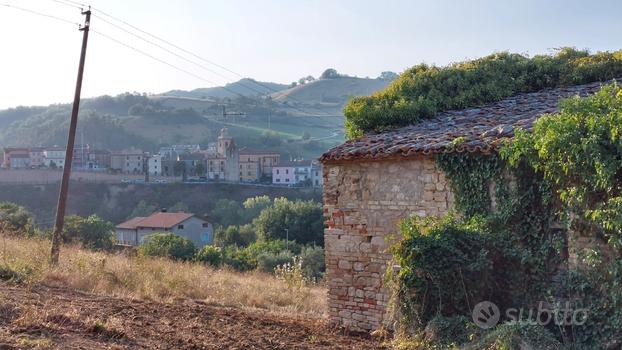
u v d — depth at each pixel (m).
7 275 12.45
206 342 8.73
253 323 11.22
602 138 8.16
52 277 13.74
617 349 8.28
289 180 91.94
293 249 44.66
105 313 9.92
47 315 8.56
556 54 15.38
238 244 55.47
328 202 12.10
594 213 8.19
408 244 9.61
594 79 14.12
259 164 95.25
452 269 9.43
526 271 9.58
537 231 9.48
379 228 11.40
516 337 8.27
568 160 8.49
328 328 11.64
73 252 19.34
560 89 13.95
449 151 10.27
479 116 12.59
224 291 16.38
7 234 18.97
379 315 11.28
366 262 11.54
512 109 12.58
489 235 9.70
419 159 10.87
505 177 9.82
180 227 60.53
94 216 43.53
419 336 9.31
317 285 24.48
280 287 19.31
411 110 13.52
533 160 9.08
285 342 9.68
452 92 14.41
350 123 14.02
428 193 10.76
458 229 9.69
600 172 8.03
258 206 68.81
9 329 7.73
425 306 9.49
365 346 9.88
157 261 18.67
